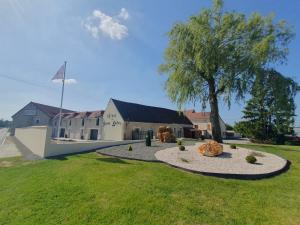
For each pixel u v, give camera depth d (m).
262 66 19.78
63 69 24.14
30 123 53.78
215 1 21.09
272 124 34.12
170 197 6.72
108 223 5.32
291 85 21.42
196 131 45.66
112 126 36.88
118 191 7.10
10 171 11.18
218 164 11.23
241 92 20.30
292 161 13.28
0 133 56.09
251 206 6.35
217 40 19.86
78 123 45.75
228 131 63.31
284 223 5.43
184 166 10.34
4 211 6.20
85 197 6.73
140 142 22.86
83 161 12.21
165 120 43.59
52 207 6.20
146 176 8.75
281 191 7.75
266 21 20.30
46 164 12.29
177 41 21.58
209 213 5.86
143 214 5.71
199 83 22.30
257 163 11.79
